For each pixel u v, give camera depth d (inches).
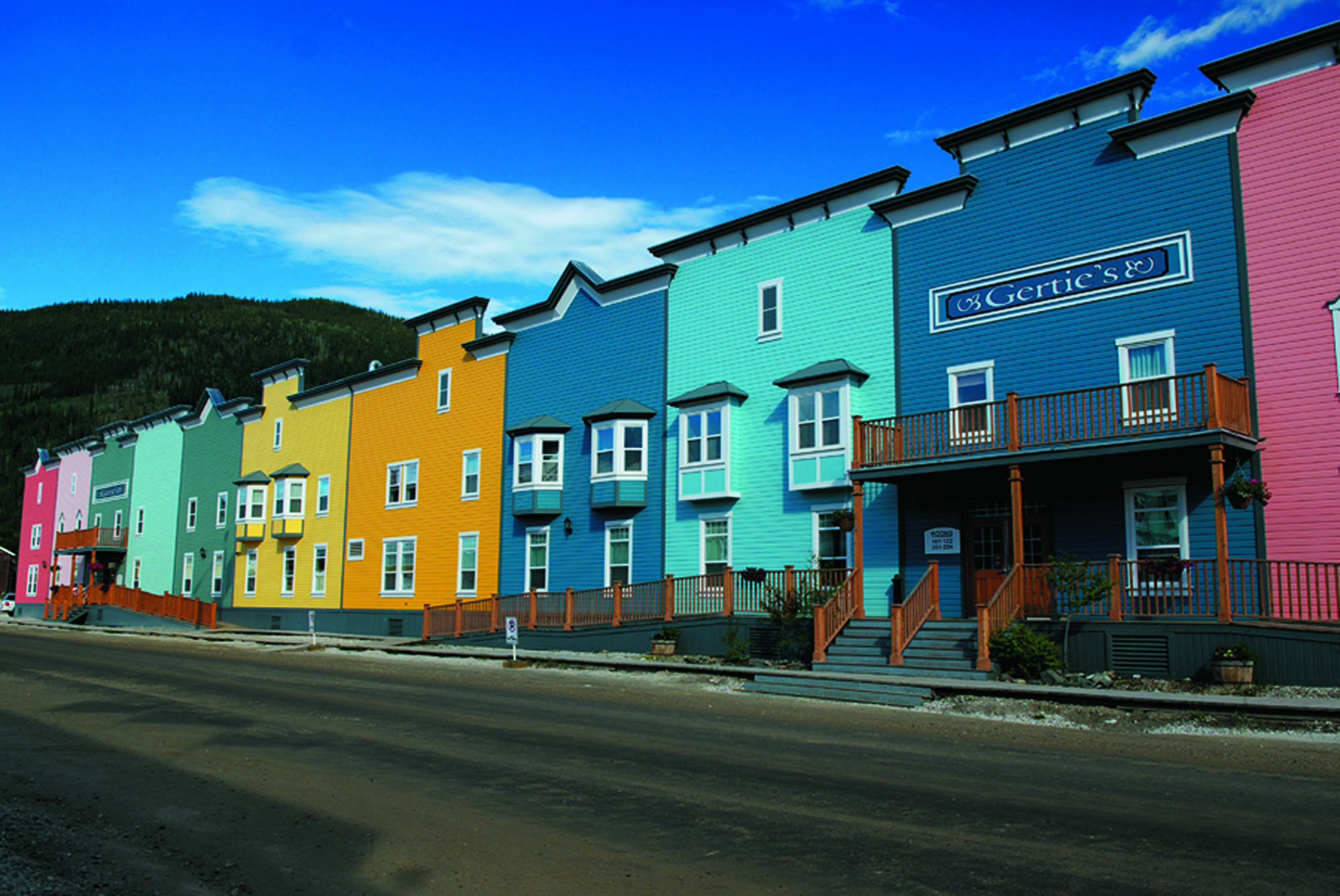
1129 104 741.9
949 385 813.2
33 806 327.0
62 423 5452.8
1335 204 639.8
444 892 234.8
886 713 551.5
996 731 481.1
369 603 1419.8
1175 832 282.5
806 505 897.5
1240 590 614.9
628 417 1061.1
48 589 2373.3
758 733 477.1
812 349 919.0
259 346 7190.0
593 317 1146.7
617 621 943.7
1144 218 720.3
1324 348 632.4
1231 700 505.4
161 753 423.8
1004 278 791.7
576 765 390.3
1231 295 673.0
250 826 298.5
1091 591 633.6
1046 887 232.2
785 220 960.3
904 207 864.3
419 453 1376.7
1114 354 721.6
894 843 272.5
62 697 627.8
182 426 1959.9
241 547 1715.1
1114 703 539.2
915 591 721.0
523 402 1223.5
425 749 430.9
